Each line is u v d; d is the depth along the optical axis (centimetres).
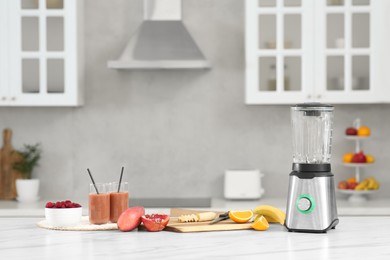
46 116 579
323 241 275
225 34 578
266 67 540
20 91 540
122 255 247
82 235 292
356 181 557
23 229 310
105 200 315
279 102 540
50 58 541
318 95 539
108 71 579
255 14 539
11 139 578
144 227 310
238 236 288
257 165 577
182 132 579
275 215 318
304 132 313
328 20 540
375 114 577
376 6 538
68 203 313
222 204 530
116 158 579
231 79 577
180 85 579
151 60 536
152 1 561
